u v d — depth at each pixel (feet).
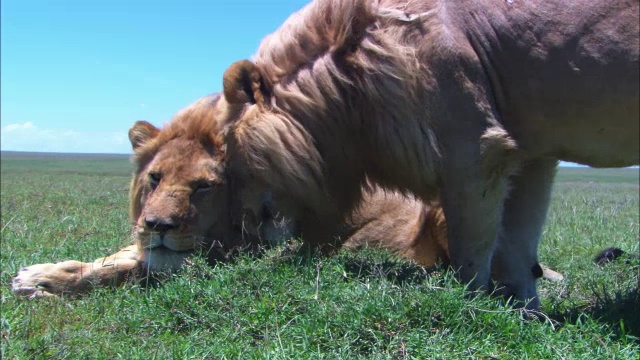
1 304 15.42
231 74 15.98
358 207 17.99
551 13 14.53
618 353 12.74
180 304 14.26
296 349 12.39
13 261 19.98
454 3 15.14
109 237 25.80
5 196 50.96
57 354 12.22
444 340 12.67
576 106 14.58
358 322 12.82
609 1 14.06
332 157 16.58
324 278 15.02
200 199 15.98
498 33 14.93
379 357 12.01
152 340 13.14
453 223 15.67
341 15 15.96
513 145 15.08
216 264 15.83
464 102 14.94
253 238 16.60
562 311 16.30
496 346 12.81
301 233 17.26
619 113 14.29
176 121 16.76
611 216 37.55
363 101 15.97
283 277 15.08
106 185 74.38
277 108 16.08
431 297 13.56
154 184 16.26
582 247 26.50
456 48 14.85
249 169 16.07
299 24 16.61
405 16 15.30
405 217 20.59
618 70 14.01
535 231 16.83
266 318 13.60
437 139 15.24
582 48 14.20
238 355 12.10
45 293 16.01
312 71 16.11
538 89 14.85
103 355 12.30
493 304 14.33
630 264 21.13
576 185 119.96
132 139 17.49
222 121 16.28
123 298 15.38
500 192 15.49
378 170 16.99
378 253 19.03
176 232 15.66
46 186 70.95
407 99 15.20
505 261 16.66
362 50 15.72
